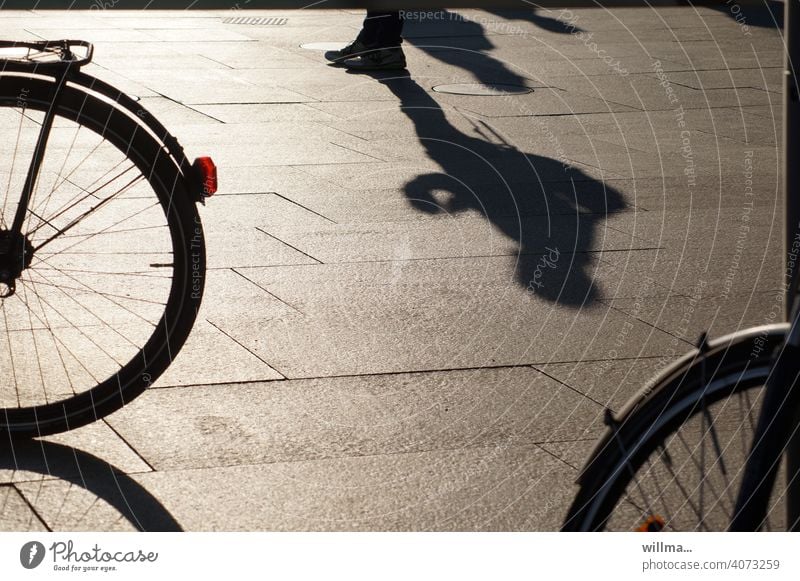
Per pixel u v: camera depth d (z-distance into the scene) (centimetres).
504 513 272
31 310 371
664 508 220
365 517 268
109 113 277
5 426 292
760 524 190
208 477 283
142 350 293
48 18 1173
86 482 278
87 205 488
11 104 276
